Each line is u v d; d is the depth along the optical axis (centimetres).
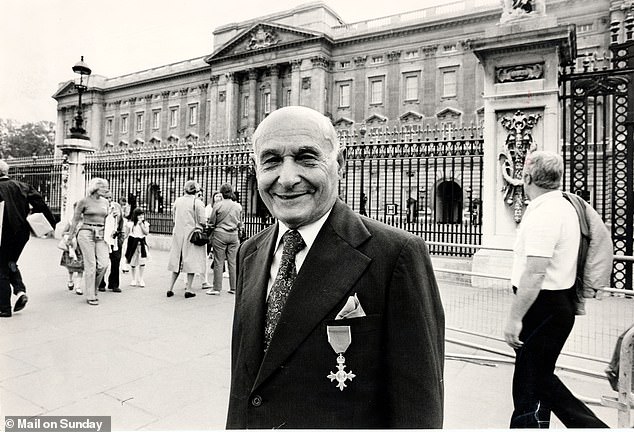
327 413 128
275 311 145
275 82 3778
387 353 130
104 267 673
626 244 638
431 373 129
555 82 688
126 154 1460
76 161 1494
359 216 155
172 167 1364
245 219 1285
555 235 260
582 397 336
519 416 268
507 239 710
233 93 3947
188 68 4159
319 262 140
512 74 720
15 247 578
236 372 154
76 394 349
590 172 1073
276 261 158
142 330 524
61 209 1526
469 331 455
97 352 446
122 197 1428
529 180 288
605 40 2269
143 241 813
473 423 307
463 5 3225
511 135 719
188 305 655
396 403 126
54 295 712
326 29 3647
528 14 707
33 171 1741
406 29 3309
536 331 268
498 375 400
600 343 449
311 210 145
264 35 3822
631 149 639
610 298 612
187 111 4172
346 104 3603
